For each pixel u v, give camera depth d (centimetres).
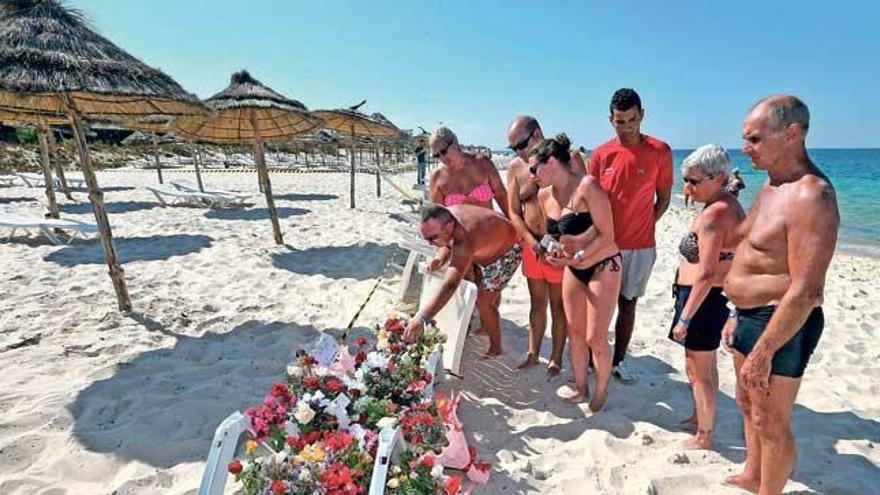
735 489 267
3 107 663
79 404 339
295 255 774
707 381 298
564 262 328
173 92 511
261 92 883
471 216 376
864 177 4191
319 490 190
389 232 979
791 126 203
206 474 205
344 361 288
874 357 452
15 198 1394
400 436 219
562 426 329
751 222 231
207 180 2220
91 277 633
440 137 427
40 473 272
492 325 418
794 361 217
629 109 345
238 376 388
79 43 487
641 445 308
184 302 550
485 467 263
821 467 291
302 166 3428
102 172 2527
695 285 277
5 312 504
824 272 196
